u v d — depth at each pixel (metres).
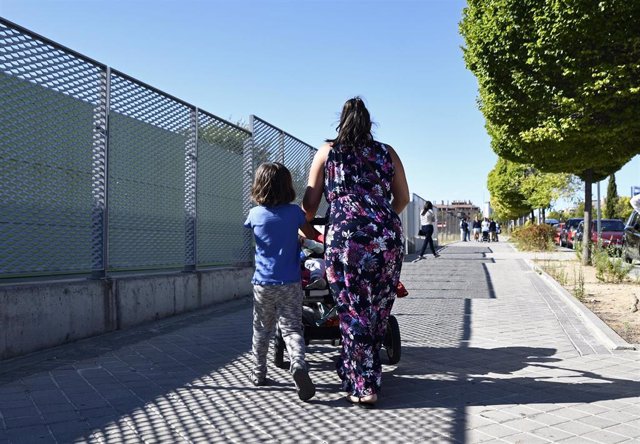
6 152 5.79
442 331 7.41
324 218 4.87
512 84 13.98
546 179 40.62
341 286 4.31
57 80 6.48
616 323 7.63
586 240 17.33
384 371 5.39
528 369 5.43
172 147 9.00
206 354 6.09
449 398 4.52
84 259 6.98
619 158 14.48
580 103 12.55
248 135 11.70
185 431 3.80
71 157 6.73
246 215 11.71
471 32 14.36
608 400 4.43
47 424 3.91
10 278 5.95
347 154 4.40
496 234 48.12
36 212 6.21
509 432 3.76
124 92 7.75
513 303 9.98
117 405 4.34
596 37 11.81
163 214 8.76
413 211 27.78
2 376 5.11
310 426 3.90
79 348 6.31
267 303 4.61
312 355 6.09
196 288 9.45
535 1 12.65
